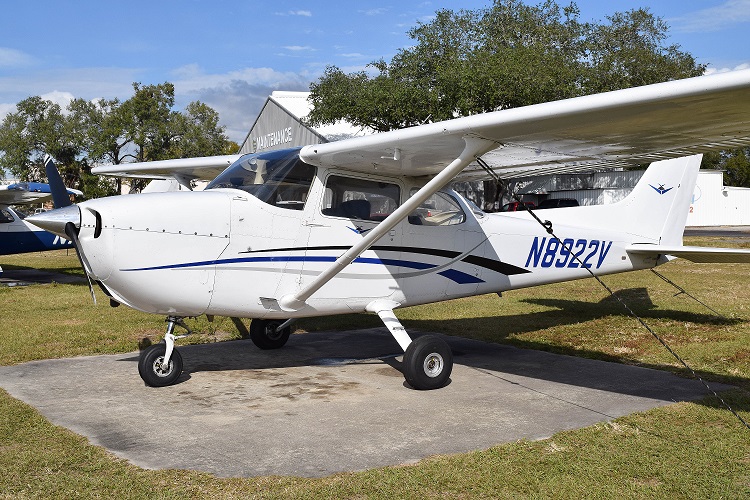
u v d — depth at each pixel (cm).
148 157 4862
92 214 471
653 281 1194
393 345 703
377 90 2348
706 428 401
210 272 500
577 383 526
